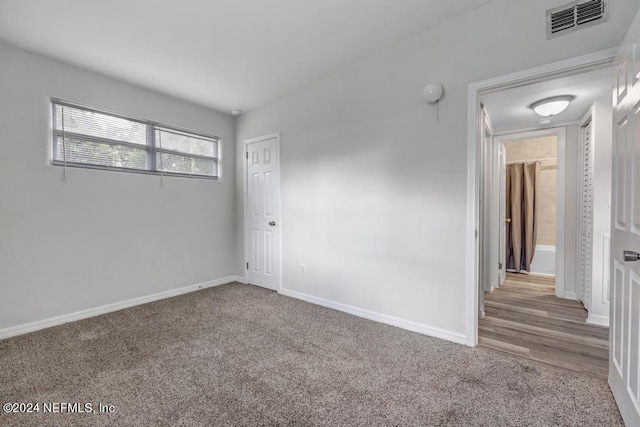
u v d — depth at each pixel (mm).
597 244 2641
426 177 2346
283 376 1807
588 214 2953
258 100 3584
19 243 2422
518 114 3074
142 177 3176
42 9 1938
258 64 2746
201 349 2148
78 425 1401
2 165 2340
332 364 1941
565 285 3416
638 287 1277
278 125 3508
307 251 3230
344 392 1650
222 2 1913
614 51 1646
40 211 2521
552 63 1817
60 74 2625
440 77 2252
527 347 2182
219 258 3961
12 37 2260
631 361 1342
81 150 2766
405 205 2465
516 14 1932
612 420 1432
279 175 3496
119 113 3002
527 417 1452
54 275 2596
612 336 1641
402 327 2506
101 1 1874
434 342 2244
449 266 2254
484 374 1820
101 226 2879
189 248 3615
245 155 3977
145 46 2414
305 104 3203
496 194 3715
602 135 2607
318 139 3090
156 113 3299
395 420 1435
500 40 1991
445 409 1510
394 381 1751
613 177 1632
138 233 3146
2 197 2342
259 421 1431
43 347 2180
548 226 4617
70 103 2689
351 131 2811
